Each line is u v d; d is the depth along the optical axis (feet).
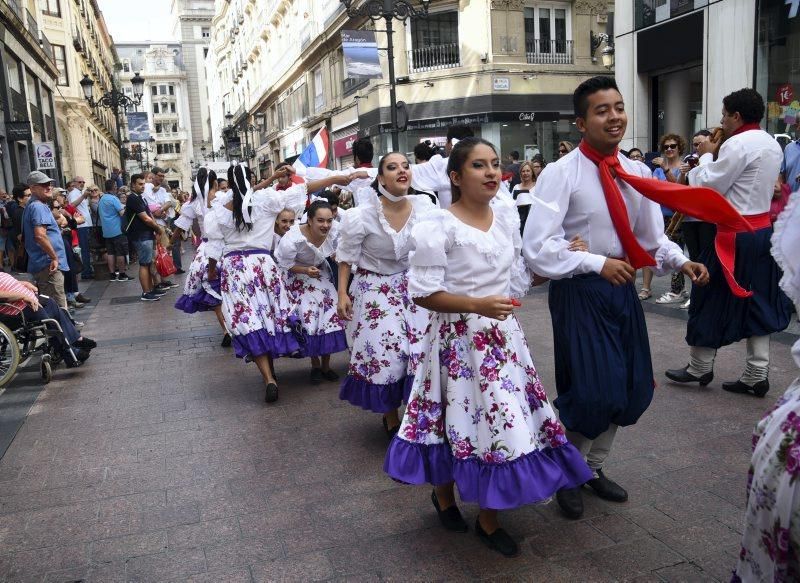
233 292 16.38
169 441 13.96
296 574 8.84
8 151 59.72
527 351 9.19
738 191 13.64
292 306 16.98
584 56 65.46
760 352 14.28
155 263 35.27
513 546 9.07
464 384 8.86
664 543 9.13
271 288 16.69
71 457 13.26
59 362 20.67
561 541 9.35
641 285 28.91
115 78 209.26
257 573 8.90
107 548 9.69
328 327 17.15
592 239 9.69
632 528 9.57
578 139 66.54
